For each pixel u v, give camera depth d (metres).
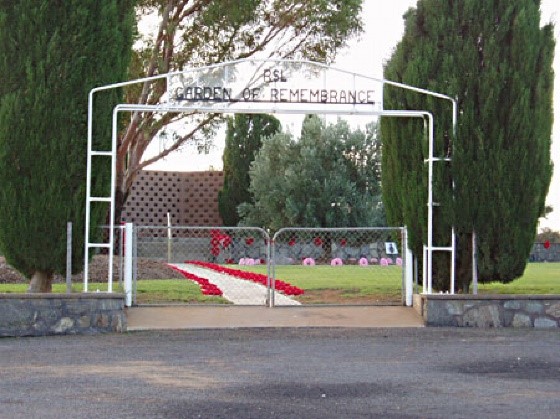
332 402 5.69
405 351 8.35
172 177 34.69
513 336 9.62
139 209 34.00
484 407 5.51
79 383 6.45
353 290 14.57
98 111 10.69
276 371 7.05
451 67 11.30
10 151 10.34
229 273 19.25
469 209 11.06
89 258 10.75
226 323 10.58
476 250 11.02
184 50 20.27
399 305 11.81
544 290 13.20
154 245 27.97
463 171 11.09
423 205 11.46
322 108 11.05
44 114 10.41
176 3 19.86
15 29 10.52
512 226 11.06
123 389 6.19
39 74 10.41
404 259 11.95
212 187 34.91
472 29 11.32
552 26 11.53
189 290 14.12
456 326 10.59
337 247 29.28
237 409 5.45
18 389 6.19
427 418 5.18
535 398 5.82
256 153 33.09
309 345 8.84
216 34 20.09
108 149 10.80
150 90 19.73
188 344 8.93
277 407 5.52
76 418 5.19
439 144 11.31
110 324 10.09
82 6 10.62
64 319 9.95
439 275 11.64
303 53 20.48
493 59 11.18
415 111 11.18
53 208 10.45
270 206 30.72
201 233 33.84
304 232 29.69
